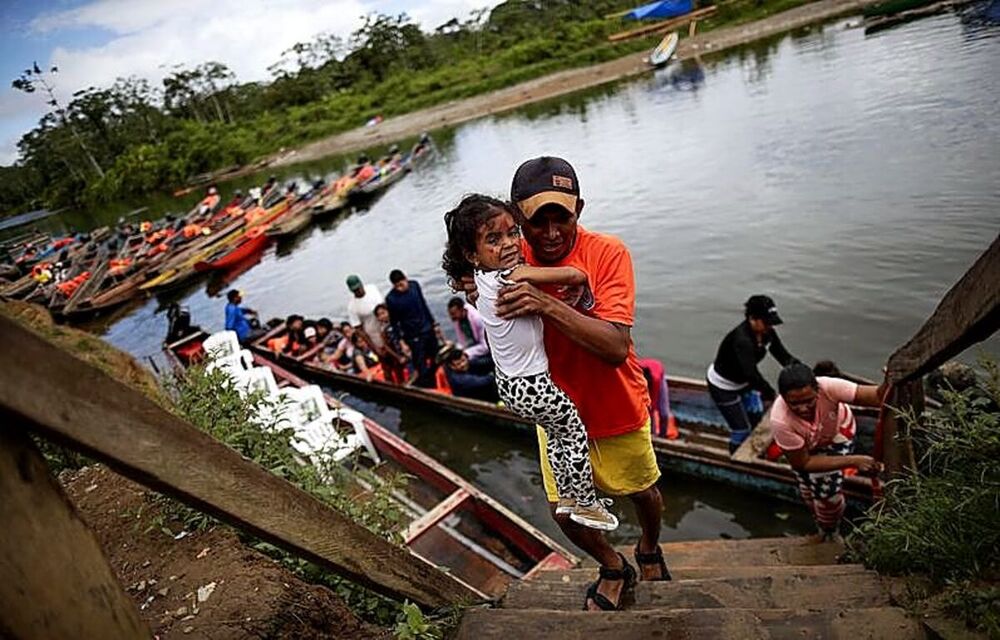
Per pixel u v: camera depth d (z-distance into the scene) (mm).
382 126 41625
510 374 2289
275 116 52031
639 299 10188
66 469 3820
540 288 2283
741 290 9609
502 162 23141
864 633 2049
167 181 47812
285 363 10797
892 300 8344
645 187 15148
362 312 8977
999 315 2084
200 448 1570
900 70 18047
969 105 13562
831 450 3916
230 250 19172
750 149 15570
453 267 2398
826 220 10766
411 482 6051
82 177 54469
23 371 1150
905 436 3070
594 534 2572
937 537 2318
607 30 43688
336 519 2033
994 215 9359
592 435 2549
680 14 42375
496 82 41281
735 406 6105
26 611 1051
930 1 25656
